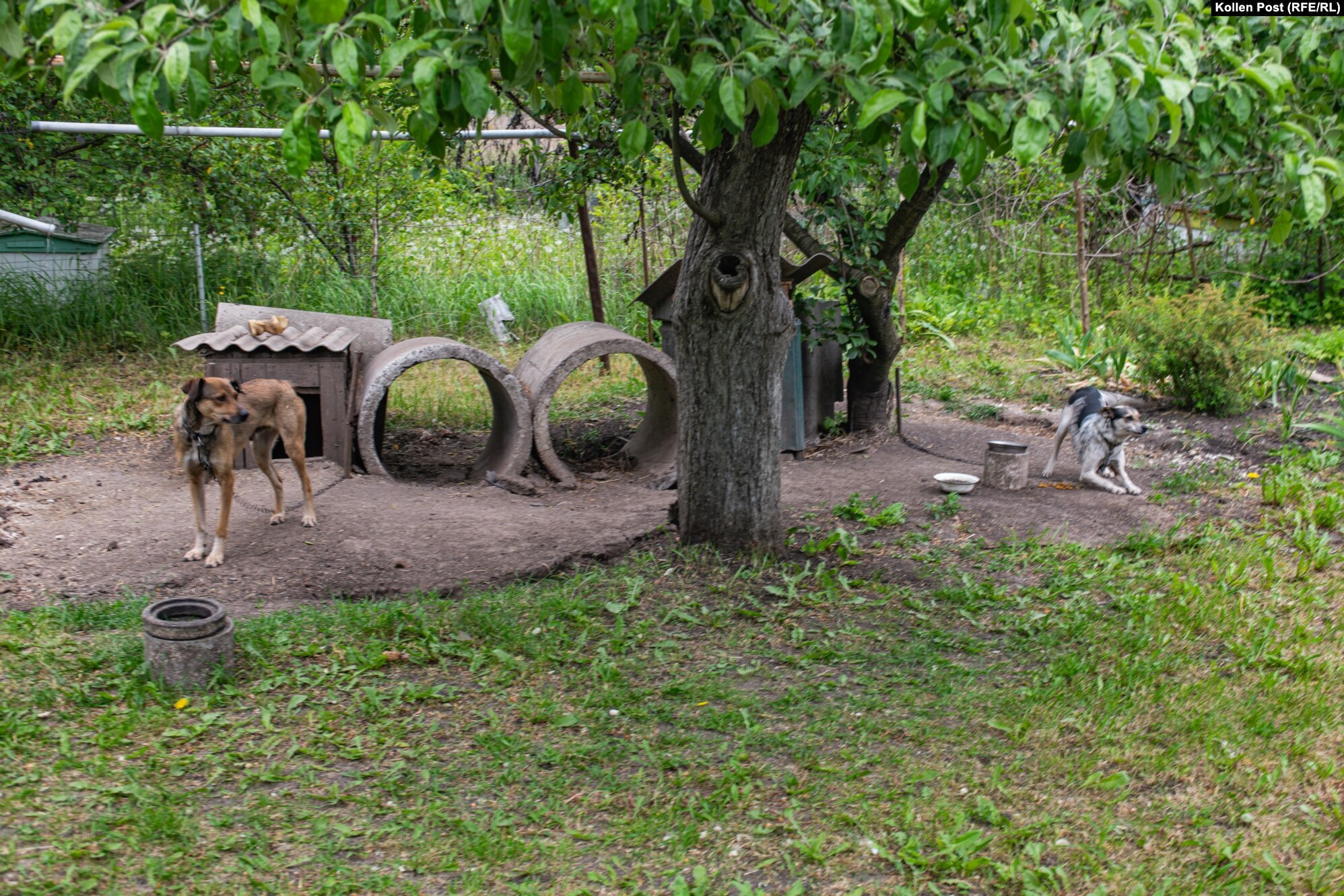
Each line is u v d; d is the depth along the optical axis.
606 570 5.67
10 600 4.96
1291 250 14.34
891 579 5.64
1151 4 3.14
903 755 3.89
